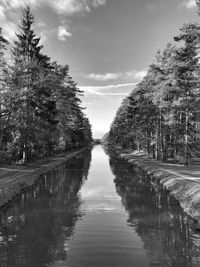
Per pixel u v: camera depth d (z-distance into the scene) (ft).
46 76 127.54
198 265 37.70
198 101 97.60
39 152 176.04
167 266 37.65
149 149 205.87
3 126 111.65
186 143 125.29
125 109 276.82
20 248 43.47
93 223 56.03
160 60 148.46
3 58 113.70
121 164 186.70
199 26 82.12
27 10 132.87
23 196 81.61
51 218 59.36
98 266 37.58
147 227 53.52
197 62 106.73
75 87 225.97
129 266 37.60
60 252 41.63
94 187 97.09
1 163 126.52
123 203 72.95
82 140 384.06
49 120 142.61
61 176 124.26
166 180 97.25
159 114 157.99
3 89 110.32
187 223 55.52
